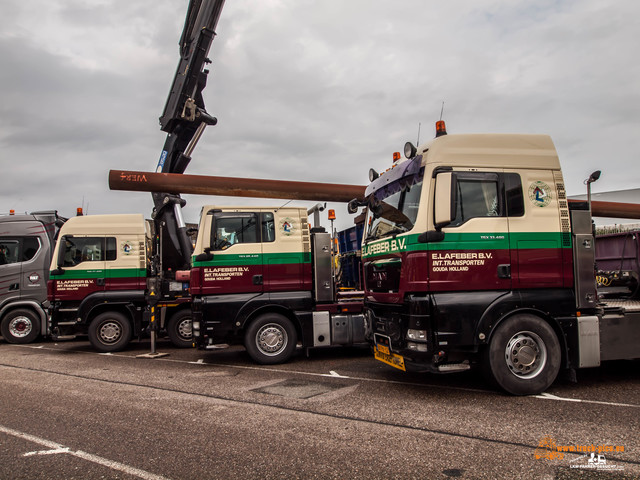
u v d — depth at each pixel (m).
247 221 8.07
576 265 5.61
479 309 5.26
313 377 6.65
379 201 6.52
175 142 11.83
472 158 5.56
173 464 3.54
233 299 7.79
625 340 5.67
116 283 10.12
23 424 4.63
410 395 5.49
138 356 8.99
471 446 3.81
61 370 7.63
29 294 11.70
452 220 5.11
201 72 11.20
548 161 5.78
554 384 5.94
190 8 11.14
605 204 10.48
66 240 10.07
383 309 6.13
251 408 5.04
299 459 3.59
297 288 8.09
